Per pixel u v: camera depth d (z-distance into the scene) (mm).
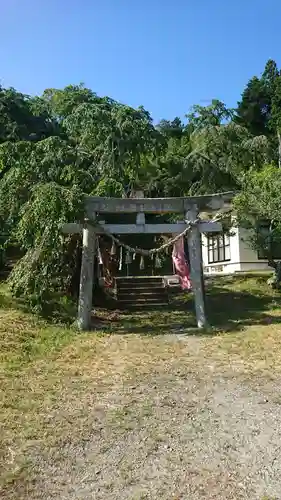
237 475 4281
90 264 11180
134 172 19328
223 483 4137
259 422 5438
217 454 4688
